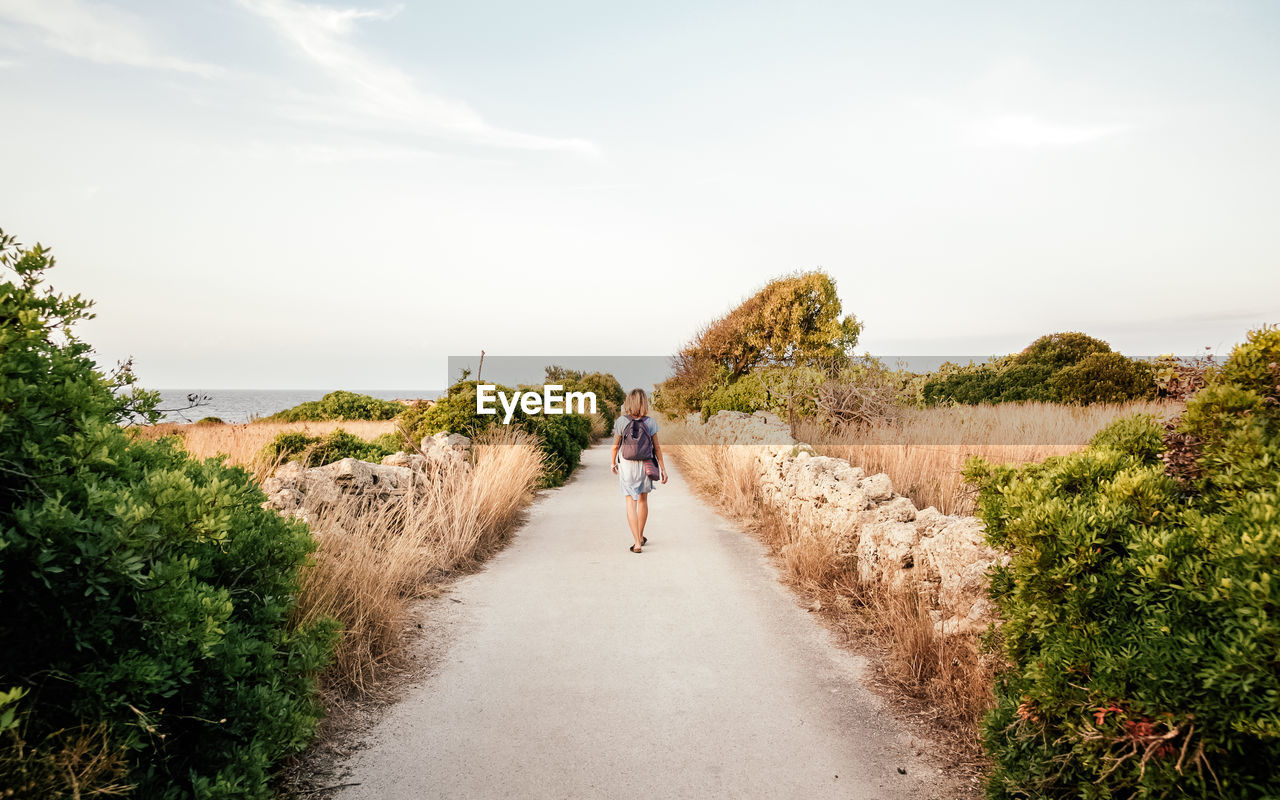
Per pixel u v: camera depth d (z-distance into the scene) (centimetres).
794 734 336
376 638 430
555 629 489
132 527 188
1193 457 248
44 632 187
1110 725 199
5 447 186
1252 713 167
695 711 361
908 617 423
